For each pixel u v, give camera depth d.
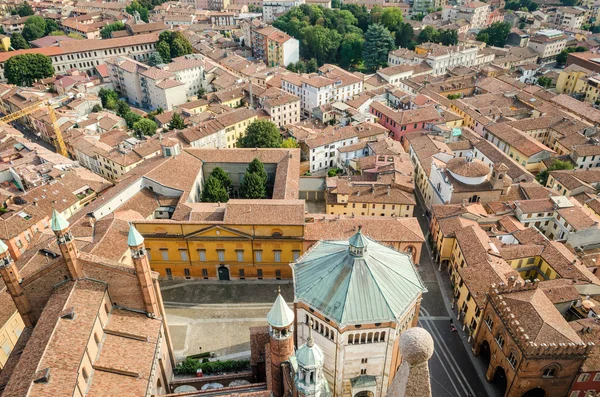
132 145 158.00
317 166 152.12
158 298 72.12
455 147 152.25
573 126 162.50
